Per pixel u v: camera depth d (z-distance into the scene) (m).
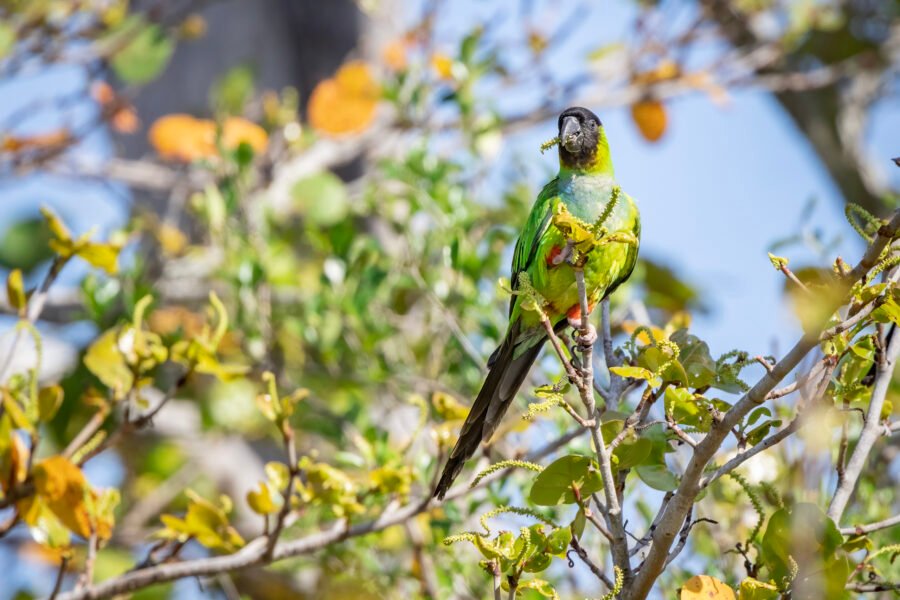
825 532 6.54
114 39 14.75
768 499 8.60
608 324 8.34
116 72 14.85
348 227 12.23
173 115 16.59
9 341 9.52
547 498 6.65
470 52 13.38
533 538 6.44
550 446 9.27
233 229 12.84
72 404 13.32
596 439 6.35
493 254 12.08
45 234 15.71
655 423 6.86
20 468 8.12
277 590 13.58
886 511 9.06
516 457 9.34
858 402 7.91
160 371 14.18
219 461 14.53
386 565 11.09
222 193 12.69
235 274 12.06
